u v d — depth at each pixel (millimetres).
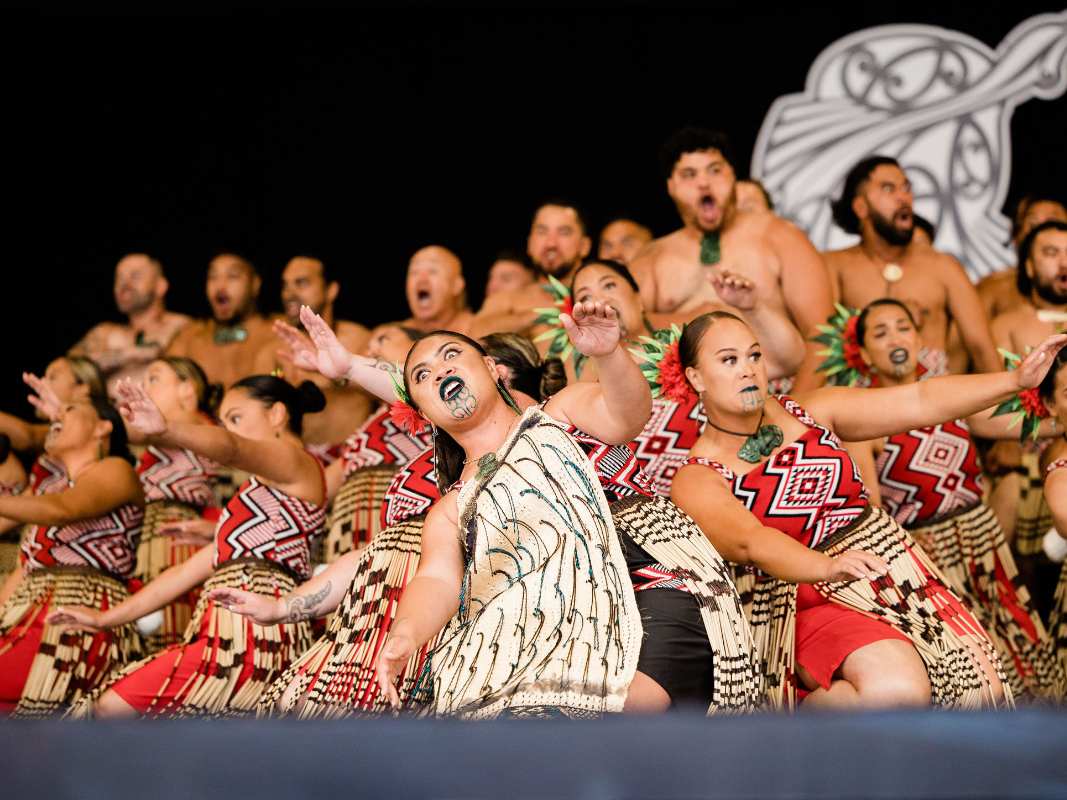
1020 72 16672
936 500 9531
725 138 12227
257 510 8984
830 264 13719
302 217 19328
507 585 6137
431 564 6352
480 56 19000
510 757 3463
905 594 7316
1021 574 11875
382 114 19219
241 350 15852
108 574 10141
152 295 16438
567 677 5863
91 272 19172
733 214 12227
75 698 9734
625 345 8922
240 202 19328
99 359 16328
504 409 6594
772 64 17938
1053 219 15070
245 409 9586
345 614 7531
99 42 19172
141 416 8445
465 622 6250
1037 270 13203
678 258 12320
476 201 19094
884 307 9812
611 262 9219
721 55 18188
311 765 3393
